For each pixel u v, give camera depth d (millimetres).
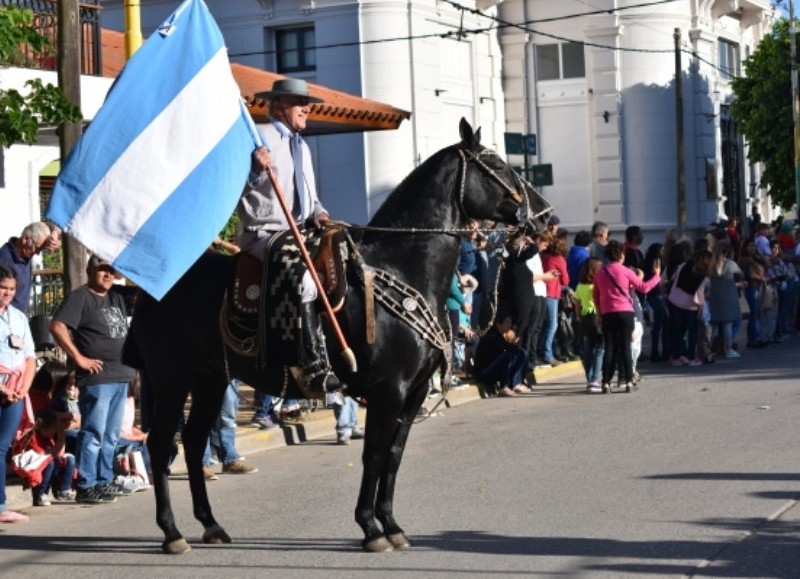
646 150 49750
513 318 23391
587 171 50188
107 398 14992
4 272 13719
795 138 50625
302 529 13086
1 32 15062
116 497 15297
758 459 15867
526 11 50094
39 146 25500
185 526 13531
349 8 41438
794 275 35469
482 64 47531
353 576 11078
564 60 50281
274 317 11602
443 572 11062
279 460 17781
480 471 15961
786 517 12711
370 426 11836
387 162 41406
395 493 14719
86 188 11656
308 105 12367
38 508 14859
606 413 20781
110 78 24188
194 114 11852
